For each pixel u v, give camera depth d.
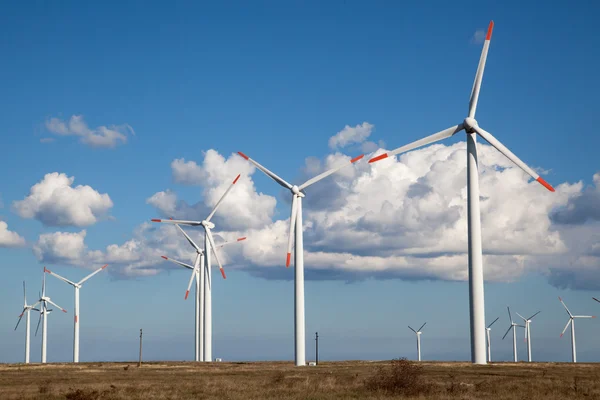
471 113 92.00
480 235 90.44
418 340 160.38
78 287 159.00
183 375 83.12
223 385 61.81
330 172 114.31
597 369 83.06
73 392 55.66
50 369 102.06
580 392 51.94
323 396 51.50
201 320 145.00
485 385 57.50
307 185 114.94
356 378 69.81
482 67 91.69
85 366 112.62
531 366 87.88
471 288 90.19
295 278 115.44
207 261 144.25
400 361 57.41
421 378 58.62
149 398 51.56
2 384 70.44
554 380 64.06
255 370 93.38
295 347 114.00
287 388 58.12
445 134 93.25
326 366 104.50
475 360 89.88
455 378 68.62
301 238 115.81
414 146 93.75
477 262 90.06
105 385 64.50
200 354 149.38
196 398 51.34
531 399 47.66
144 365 115.69
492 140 89.25
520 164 86.94
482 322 89.75
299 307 114.38
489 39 91.50
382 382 56.28
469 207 90.81
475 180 91.06
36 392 58.38
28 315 160.00
